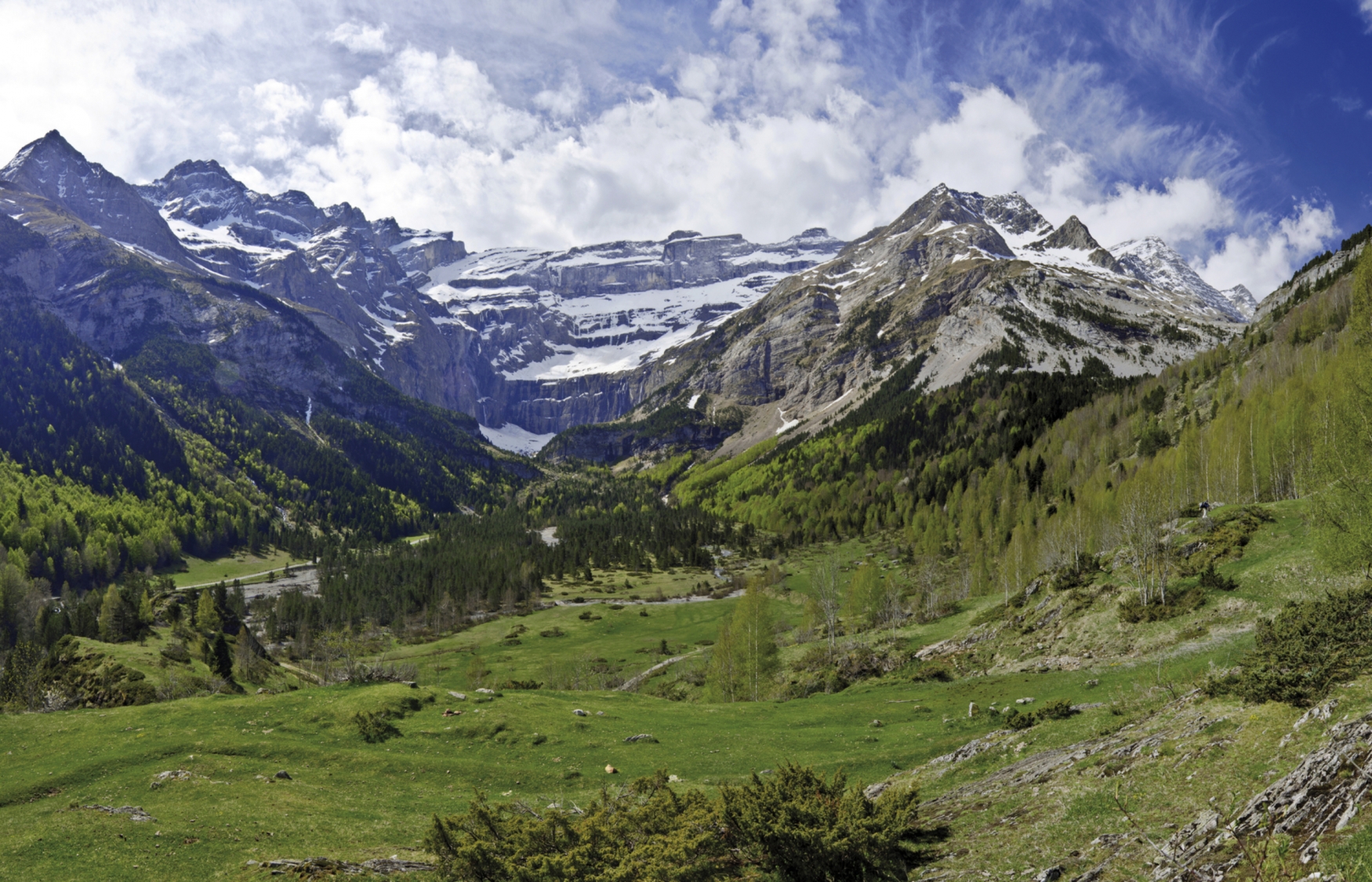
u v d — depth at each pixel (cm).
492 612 18800
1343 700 2383
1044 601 7481
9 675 7575
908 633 8869
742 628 8606
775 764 4688
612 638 15250
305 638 15812
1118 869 2050
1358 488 4591
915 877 2556
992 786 3334
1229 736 2619
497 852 2816
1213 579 6172
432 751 4981
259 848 3353
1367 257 6022
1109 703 4281
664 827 2920
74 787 4159
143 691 7475
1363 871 1471
